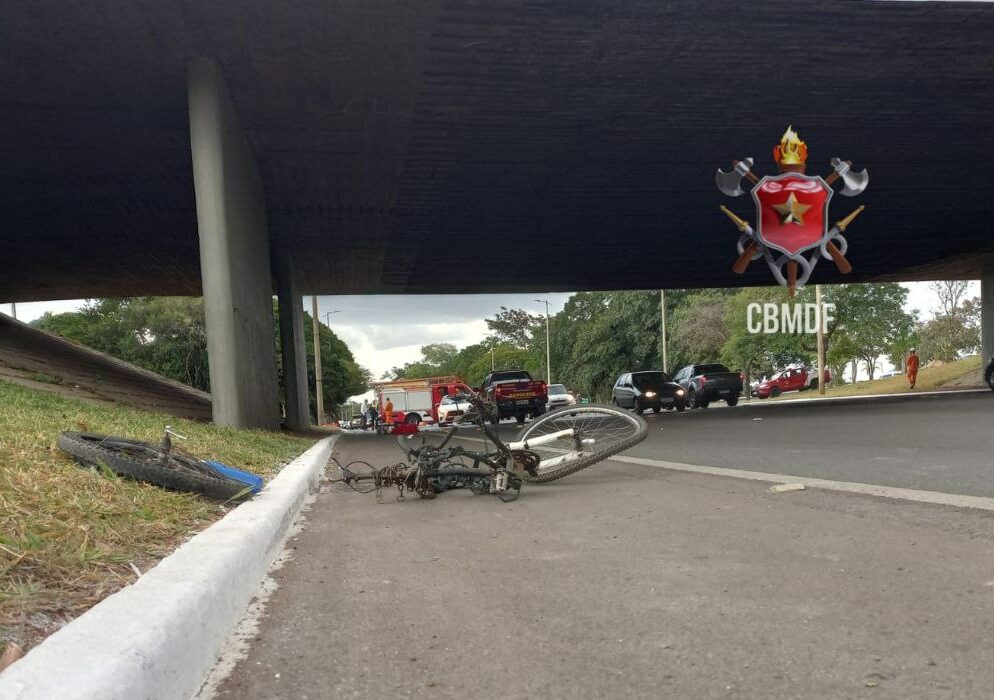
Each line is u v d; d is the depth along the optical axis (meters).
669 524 4.53
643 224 23.88
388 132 15.62
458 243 26.22
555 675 2.23
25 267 28.92
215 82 12.41
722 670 2.21
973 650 2.26
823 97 14.73
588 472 7.56
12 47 11.83
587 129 15.89
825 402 25.53
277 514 4.36
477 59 12.64
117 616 2.10
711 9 11.35
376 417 35.47
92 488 3.91
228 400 12.41
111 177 18.06
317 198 20.17
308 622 2.85
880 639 2.39
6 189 18.70
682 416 21.00
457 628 2.72
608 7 11.17
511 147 16.78
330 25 11.34
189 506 4.18
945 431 10.05
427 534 4.62
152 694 1.89
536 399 25.91
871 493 5.11
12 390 9.48
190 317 51.00
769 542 3.86
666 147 17.19
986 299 34.84
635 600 2.96
